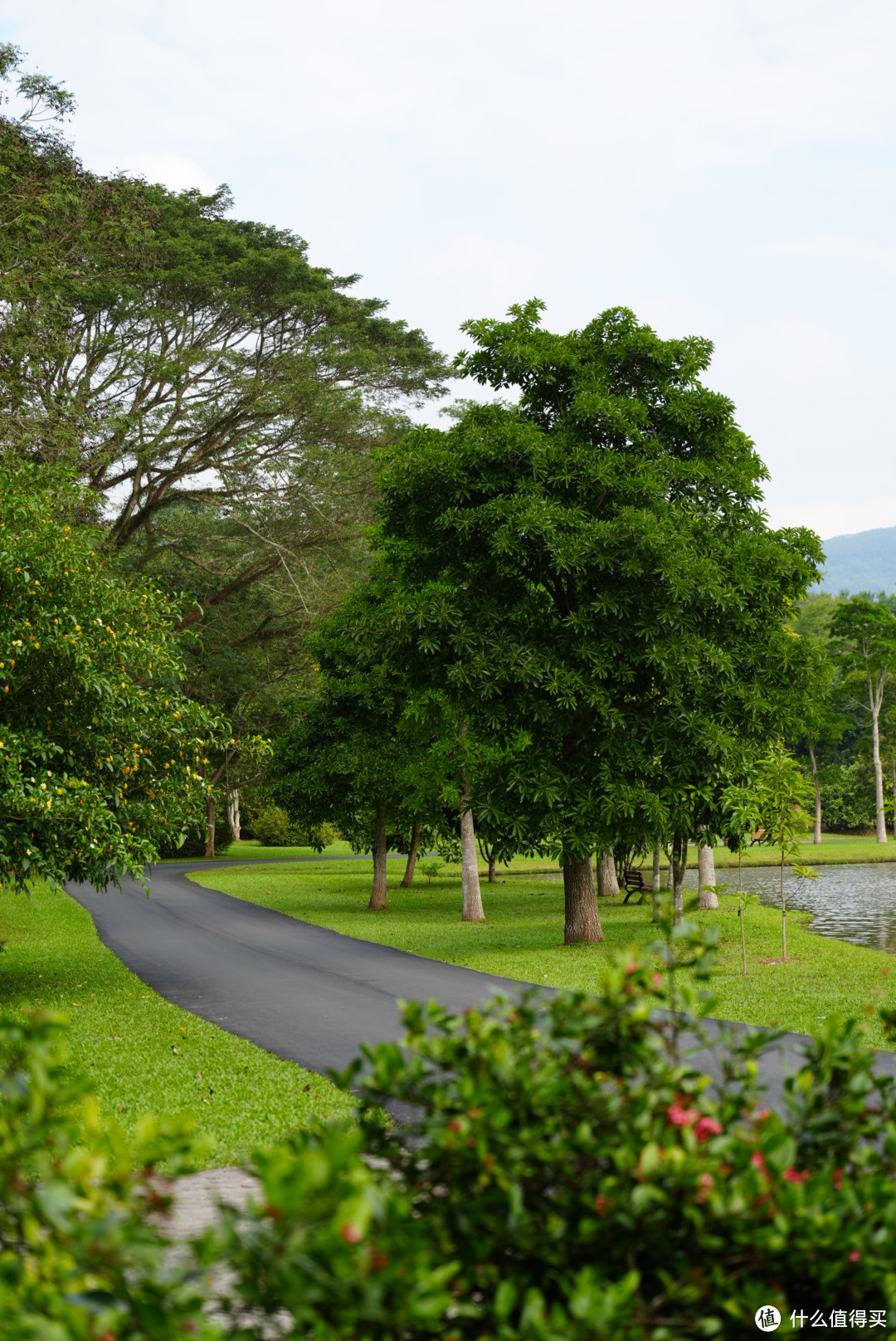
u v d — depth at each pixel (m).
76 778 13.44
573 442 18.94
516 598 19.45
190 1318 2.14
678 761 18.19
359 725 29.03
